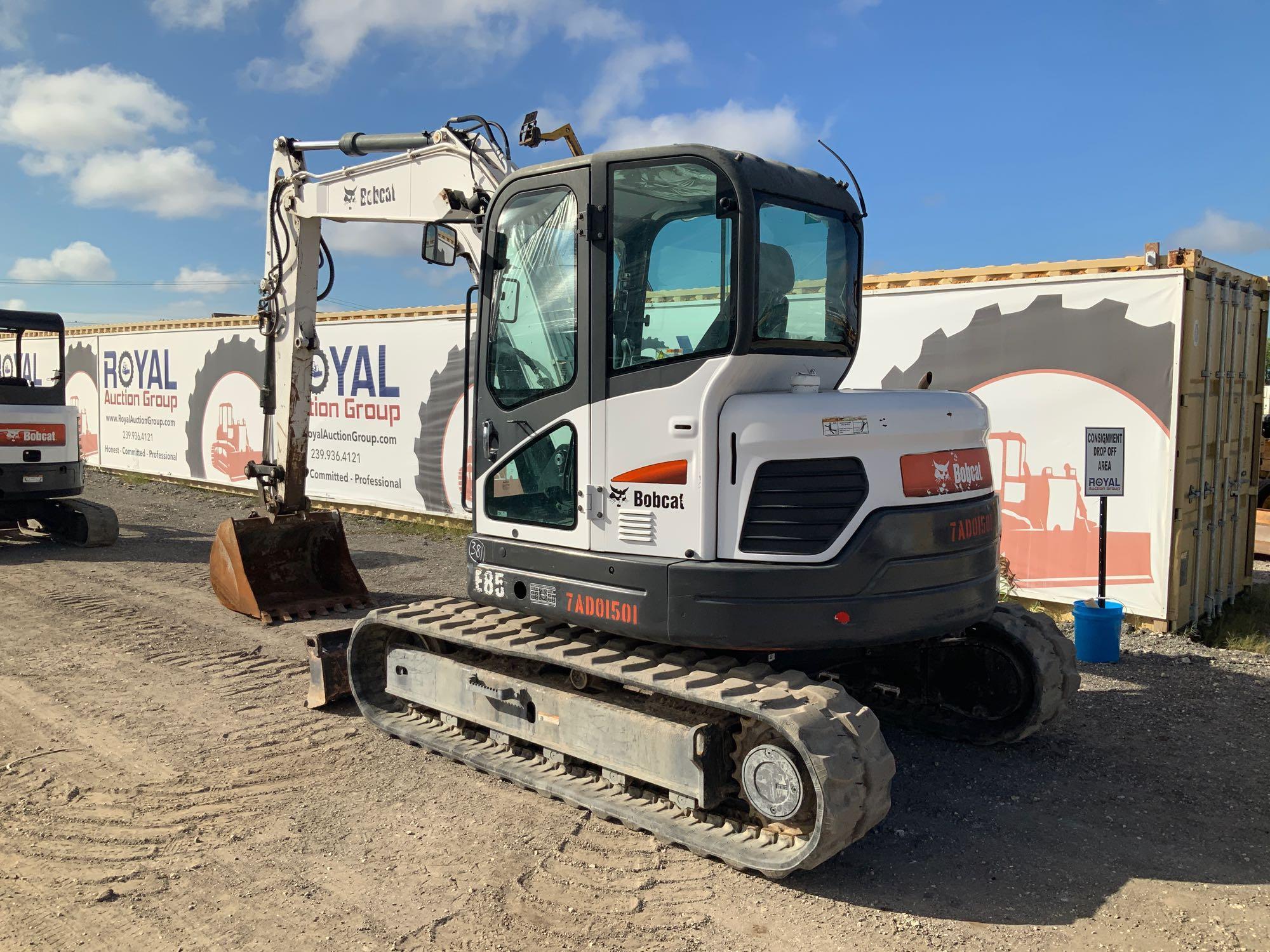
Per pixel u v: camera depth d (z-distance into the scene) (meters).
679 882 3.76
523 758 4.79
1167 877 3.84
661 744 4.05
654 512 4.01
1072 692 5.14
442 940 3.34
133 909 3.54
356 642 5.56
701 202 3.88
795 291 4.18
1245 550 9.28
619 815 4.14
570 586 4.29
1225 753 5.16
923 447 4.06
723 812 4.02
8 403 11.03
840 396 3.92
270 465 8.02
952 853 4.04
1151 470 7.59
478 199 5.74
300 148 7.18
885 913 3.54
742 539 3.85
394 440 13.59
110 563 10.59
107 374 19.59
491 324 4.65
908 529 3.92
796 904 3.61
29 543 11.95
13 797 4.53
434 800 4.51
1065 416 8.02
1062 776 4.86
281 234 7.55
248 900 3.61
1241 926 3.47
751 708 3.60
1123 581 7.79
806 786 3.56
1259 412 9.30
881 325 9.06
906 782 4.80
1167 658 6.89
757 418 3.80
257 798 4.54
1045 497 8.17
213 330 16.64
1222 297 8.05
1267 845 4.12
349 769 4.89
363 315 13.84
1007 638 5.11
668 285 3.97
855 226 4.57
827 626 3.80
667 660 4.18
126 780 4.73
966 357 8.55
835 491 3.83
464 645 5.23
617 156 4.03
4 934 3.37
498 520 4.71
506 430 4.61
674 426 3.92
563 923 3.46
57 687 6.19
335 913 3.51
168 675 6.45
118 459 19.52
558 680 4.74
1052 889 3.74
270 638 7.35
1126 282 7.62
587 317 4.14
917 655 5.48
